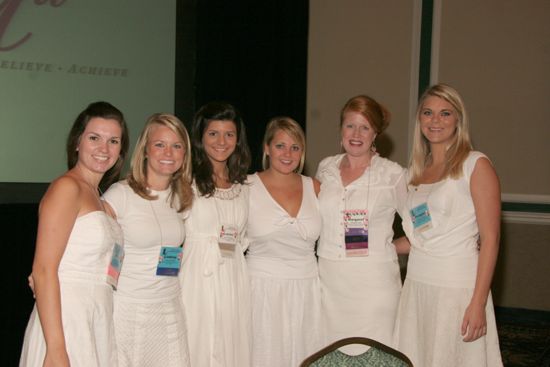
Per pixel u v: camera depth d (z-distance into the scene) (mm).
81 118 2191
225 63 5531
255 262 2930
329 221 2951
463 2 5676
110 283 2154
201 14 5305
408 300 2779
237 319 2805
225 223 2807
